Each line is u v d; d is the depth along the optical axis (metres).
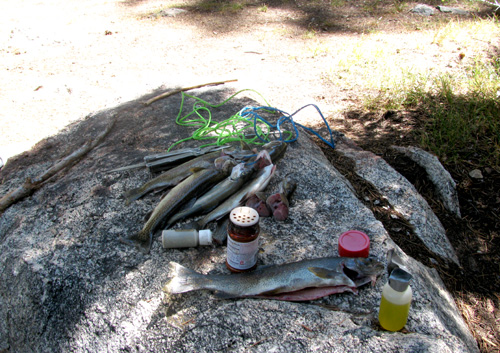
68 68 7.20
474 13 8.73
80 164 3.69
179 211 2.82
